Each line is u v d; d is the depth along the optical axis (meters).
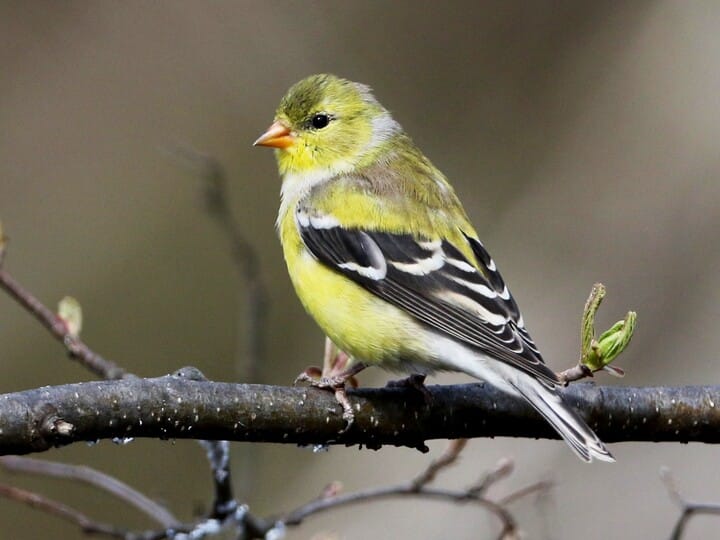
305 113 8.82
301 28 15.32
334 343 7.82
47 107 15.38
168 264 15.02
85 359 7.65
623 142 14.10
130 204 15.32
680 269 13.07
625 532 11.34
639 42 14.57
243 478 9.31
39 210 15.13
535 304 12.95
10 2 15.30
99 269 14.95
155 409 6.19
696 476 11.62
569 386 7.14
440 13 15.18
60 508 7.98
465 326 7.36
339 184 8.35
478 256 7.92
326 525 11.75
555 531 9.29
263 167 15.30
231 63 15.38
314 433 6.68
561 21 14.93
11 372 13.97
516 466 11.69
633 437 7.18
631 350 12.65
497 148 14.48
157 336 14.78
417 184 8.36
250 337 9.20
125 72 15.49
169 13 15.48
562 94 14.62
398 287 7.65
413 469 11.97
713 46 14.27
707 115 13.94
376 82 15.06
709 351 12.45
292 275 8.14
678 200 13.51
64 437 5.89
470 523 11.39
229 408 6.39
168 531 7.83
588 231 13.55
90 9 15.48
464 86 14.91
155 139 15.45
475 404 7.00
